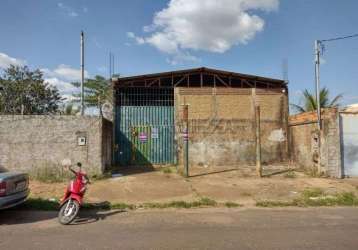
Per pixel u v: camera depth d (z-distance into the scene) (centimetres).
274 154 1802
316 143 1456
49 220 727
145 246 532
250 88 1822
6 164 1270
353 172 1377
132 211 817
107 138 1537
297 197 969
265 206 875
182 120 1772
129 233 613
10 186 705
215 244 542
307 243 546
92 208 839
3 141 1272
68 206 700
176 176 1382
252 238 577
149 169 1616
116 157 1752
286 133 1823
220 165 1758
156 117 1794
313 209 841
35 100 2831
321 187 1127
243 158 1780
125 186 1138
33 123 1293
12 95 2730
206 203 888
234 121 1792
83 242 556
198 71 1797
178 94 1788
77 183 723
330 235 595
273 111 1827
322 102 2264
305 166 1587
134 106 1789
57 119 1306
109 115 1758
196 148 1759
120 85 1778
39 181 1226
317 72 1416
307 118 1552
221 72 1800
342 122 1394
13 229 650
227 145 1775
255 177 1355
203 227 657
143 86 1792
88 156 1316
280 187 1124
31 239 577
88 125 1323
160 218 741
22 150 1280
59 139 1303
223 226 665
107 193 1020
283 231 624
